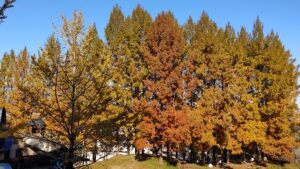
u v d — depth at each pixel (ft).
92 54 36.42
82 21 36.19
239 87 116.57
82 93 35.32
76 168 38.22
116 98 38.06
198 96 127.44
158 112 107.14
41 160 69.51
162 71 109.60
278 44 136.05
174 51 111.45
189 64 114.83
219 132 117.29
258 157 136.87
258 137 120.67
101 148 38.78
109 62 36.83
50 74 34.81
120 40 119.44
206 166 118.32
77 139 37.63
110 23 132.26
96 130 36.73
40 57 34.68
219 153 138.62
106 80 36.40
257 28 134.72
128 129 57.57
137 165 104.37
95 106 36.32
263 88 131.23
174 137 106.01
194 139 115.55
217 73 118.11
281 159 144.46
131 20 132.67
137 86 108.58
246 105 121.49
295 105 129.18
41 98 35.50
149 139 108.99
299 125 130.31
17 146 68.28
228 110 114.42
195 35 134.21
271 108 126.00
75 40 35.86
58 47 35.27
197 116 110.73
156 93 109.40
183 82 116.26
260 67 135.33
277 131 128.57
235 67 120.78
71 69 35.58
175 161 114.42
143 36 128.26
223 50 122.11
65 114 36.70
